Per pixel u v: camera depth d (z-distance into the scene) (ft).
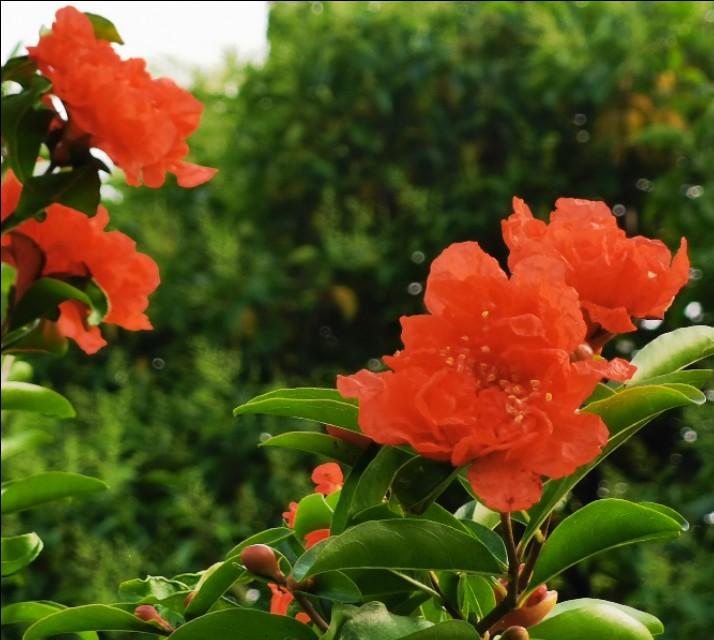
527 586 4.81
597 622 4.66
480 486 4.00
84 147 5.17
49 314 5.30
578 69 15.56
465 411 4.04
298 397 5.31
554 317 4.15
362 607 4.64
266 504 14.19
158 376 15.57
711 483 13.19
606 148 15.55
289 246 16.08
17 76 5.16
